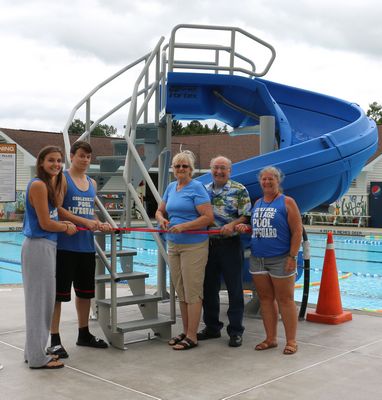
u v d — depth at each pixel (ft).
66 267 15.58
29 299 14.29
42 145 91.09
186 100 21.75
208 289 17.67
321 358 15.64
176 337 17.11
